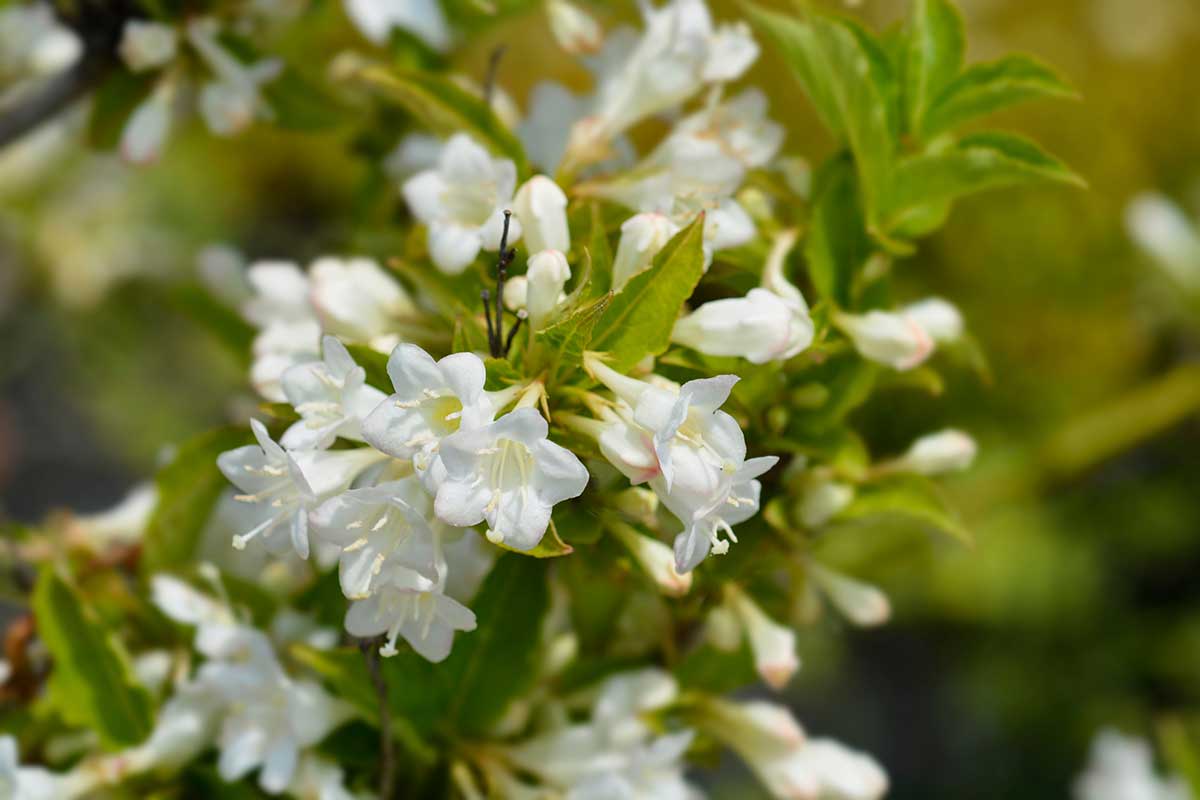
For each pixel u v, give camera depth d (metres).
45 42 0.95
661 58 0.82
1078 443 1.19
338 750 0.81
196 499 0.84
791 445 0.80
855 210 0.82
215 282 0.93
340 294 0.79
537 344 0.75
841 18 0.81
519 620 0.81
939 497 0.80
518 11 0.93
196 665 0.85
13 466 2.09
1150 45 1.60
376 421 0.72
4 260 1.52
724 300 0.76
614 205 0.80
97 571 0.86
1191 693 1.70
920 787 1.89
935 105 0.83
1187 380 1.17
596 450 0.75
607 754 0.81
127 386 1.77
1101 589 1.72
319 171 1.87
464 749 0.81
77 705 0.83
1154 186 1.58
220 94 0.89
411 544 0.72
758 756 0.83
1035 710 1.76
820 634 1.78
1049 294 1.47
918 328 0.79
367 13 0.92
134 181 1.65
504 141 0.81
